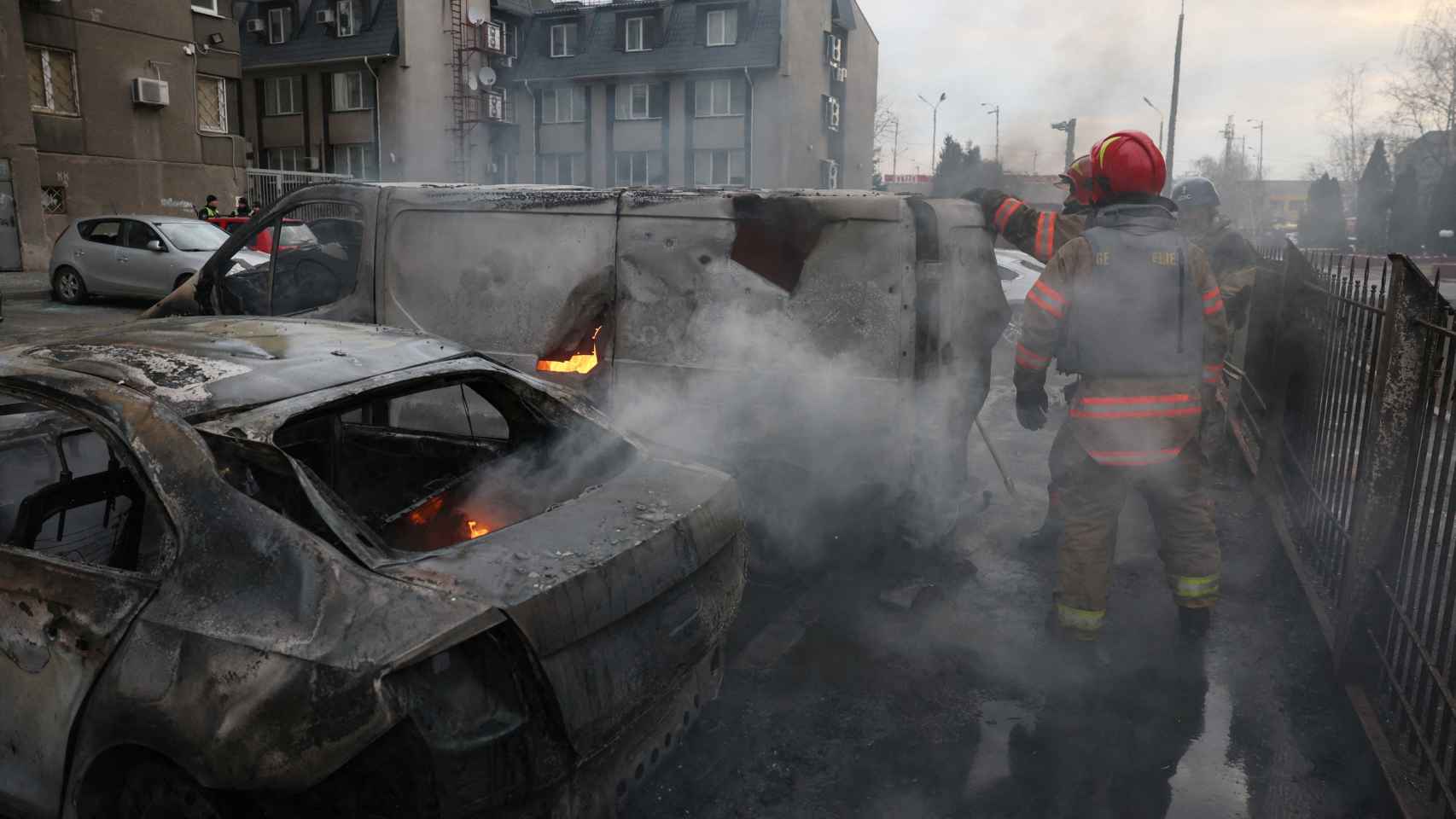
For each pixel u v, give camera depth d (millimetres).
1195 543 3818
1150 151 3641
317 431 3492
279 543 2080
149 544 2604
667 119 40594
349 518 2207
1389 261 3104
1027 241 4648
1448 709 2477
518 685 2043
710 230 4328
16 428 3051
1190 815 2771
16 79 18531
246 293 5746
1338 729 3234
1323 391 4477
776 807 2795
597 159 42125
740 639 3900
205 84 23922
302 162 41156
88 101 20406
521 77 42406
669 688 2436
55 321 12555
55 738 2211
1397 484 3133
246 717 1933
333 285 5523
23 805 2314
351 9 39562
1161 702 3424
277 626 1983
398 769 1961
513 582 2107
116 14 20750
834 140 43688
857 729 3223
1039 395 3807
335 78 40125
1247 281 5352
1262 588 4484
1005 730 3227
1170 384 3521
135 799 2180
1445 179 43000
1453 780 2492
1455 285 21375
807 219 4137
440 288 4961
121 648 2115
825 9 41188
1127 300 3482
